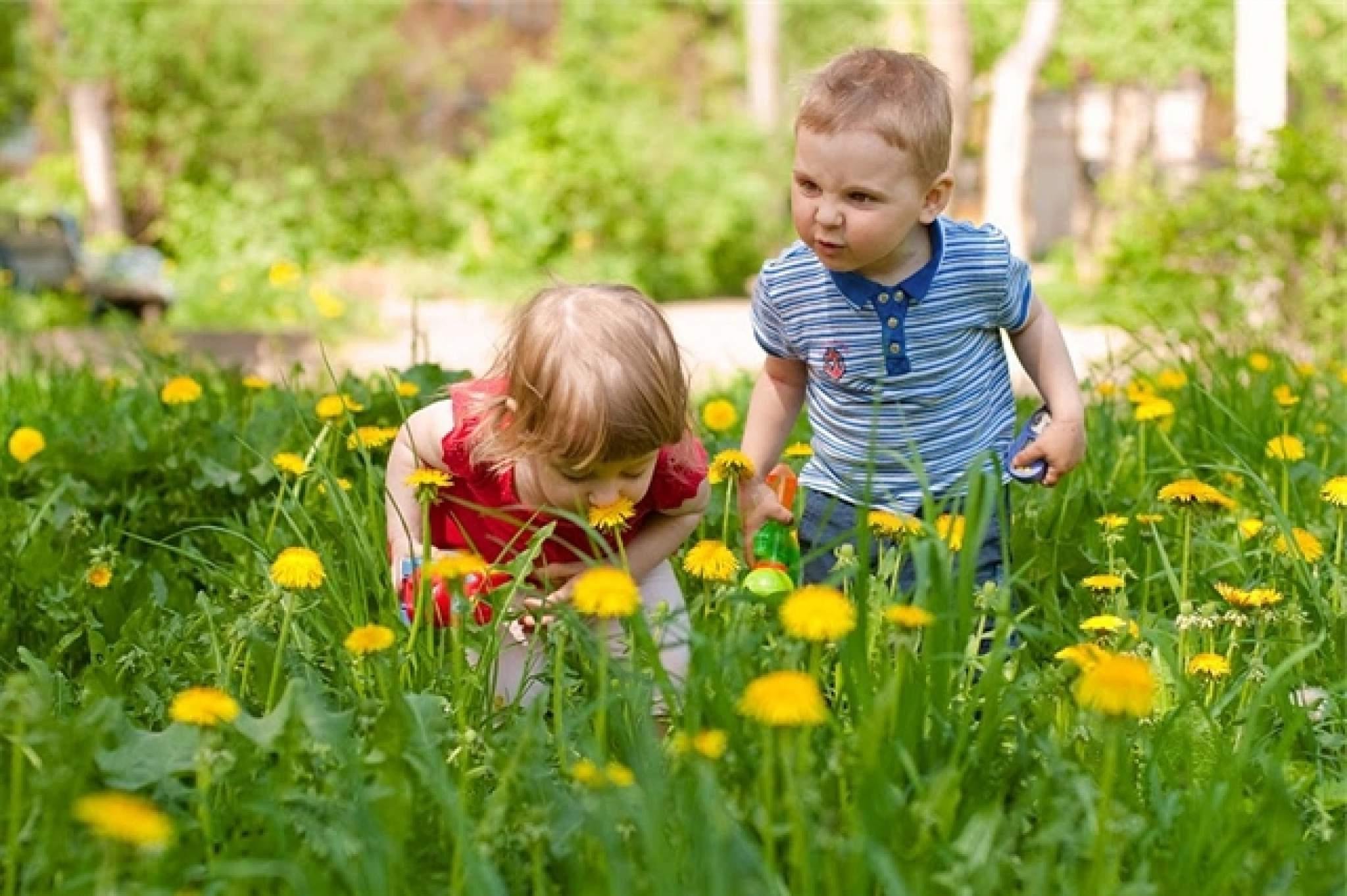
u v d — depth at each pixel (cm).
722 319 2055
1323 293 907
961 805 238
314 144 2669
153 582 377
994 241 373
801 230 355
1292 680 308
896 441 376
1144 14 2694
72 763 231
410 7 3130
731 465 331
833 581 286
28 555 389
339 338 1677
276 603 306
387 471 357
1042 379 385
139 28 2470
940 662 259
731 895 201
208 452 491
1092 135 4388
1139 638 311
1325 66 2278
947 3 1962
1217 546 377
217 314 1978
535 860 221
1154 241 984
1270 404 563
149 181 2555
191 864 225
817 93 350
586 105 2580
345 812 229
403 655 296
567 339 312
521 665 329
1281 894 219
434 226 2688
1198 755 276
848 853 215
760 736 244
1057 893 220
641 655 283
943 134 350
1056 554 388
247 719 244
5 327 1214
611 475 322
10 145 2792
